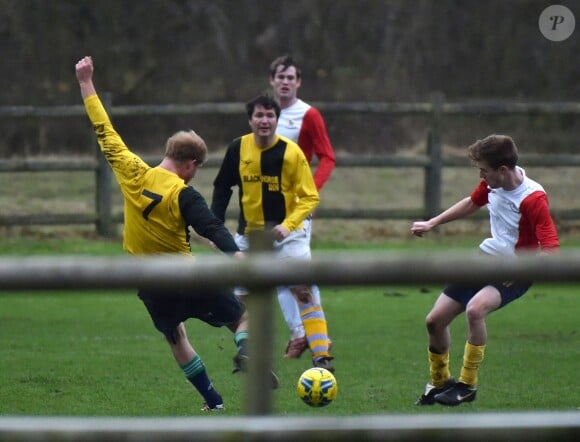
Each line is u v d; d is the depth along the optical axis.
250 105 24.94
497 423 9.89
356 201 57.66
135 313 33.56
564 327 31.27
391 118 72.81
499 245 21.27
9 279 9.26
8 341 28.73
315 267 9.39
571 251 9.98
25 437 9.77
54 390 22.88
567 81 88.81
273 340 10.04
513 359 26.34
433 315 20.95
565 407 21.22
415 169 66.19
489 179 20.89
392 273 9.37
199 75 84.88
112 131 20.92
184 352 20.42
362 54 88.00
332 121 72.31
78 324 31.53
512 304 35.53
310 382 20.52
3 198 56.00
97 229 47.91
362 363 25.91
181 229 20.50
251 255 9.60
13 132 72.50
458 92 87.88
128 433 9.77
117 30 84.25
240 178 25.25
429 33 88.94
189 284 9.41
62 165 46.97
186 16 86.25
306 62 87.06
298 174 24.92
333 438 9.78
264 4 88.00
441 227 50.81
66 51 82.69
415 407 21.23
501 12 89.94
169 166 20.66
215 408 20.73
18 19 82.25
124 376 24.28
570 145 78.69
